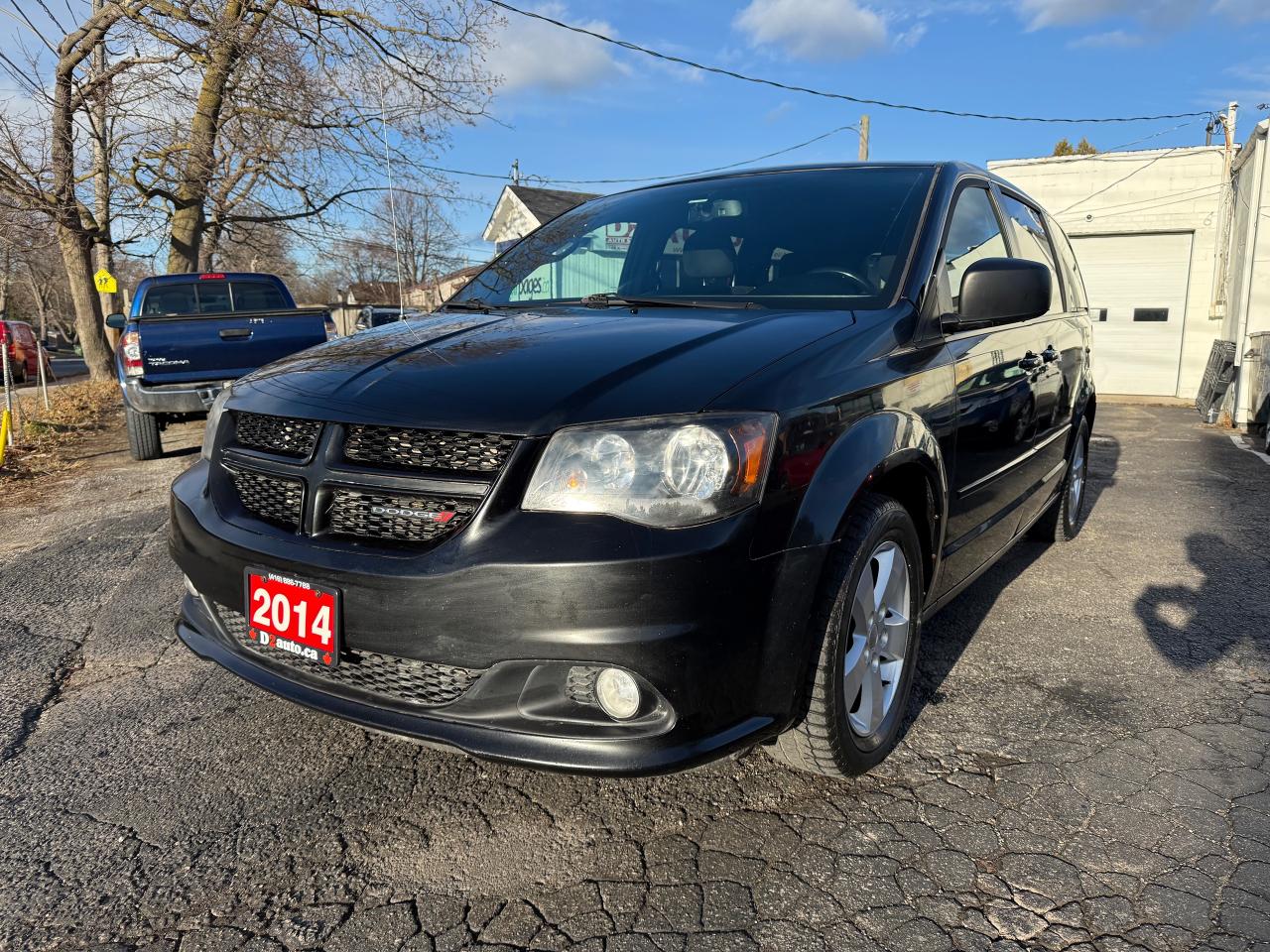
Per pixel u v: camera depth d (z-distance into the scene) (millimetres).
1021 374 3406
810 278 2854
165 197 18000
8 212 15984
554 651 1850
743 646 1935
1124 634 3582
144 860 2170
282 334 8320
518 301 3270
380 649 1983
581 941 1865
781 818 2297
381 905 1993
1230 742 2684
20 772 2580
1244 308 10438
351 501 2086
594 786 2461
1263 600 3979
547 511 1889
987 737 2719
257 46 15539
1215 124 15531
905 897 1988
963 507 2914
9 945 1887
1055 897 1982
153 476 7520
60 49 15773
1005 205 3785
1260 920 1901
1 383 21641
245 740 2762
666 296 3012
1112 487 6719
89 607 4027
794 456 2023
